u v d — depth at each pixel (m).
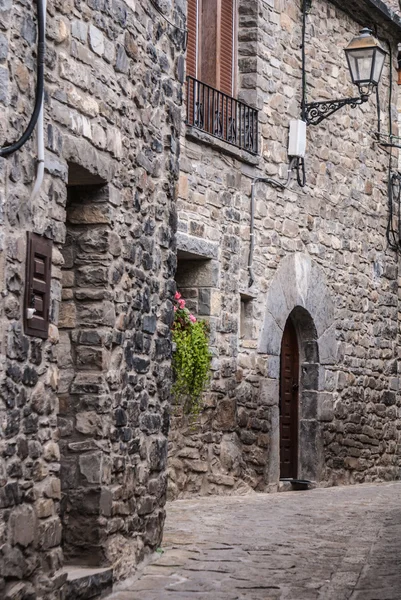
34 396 5.07
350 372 13.95
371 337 14.56
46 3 5.29
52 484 5.26
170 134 7.50
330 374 13.40
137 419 6.78
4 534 4.69
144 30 6.93
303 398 13.17
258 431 11.79
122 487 6.46
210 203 10.95
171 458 10.31
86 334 6.21
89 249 6.26
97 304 6.23
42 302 5.20
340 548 7.69
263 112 12.02
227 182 11.28
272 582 6.46
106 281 6.24
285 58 12.51
